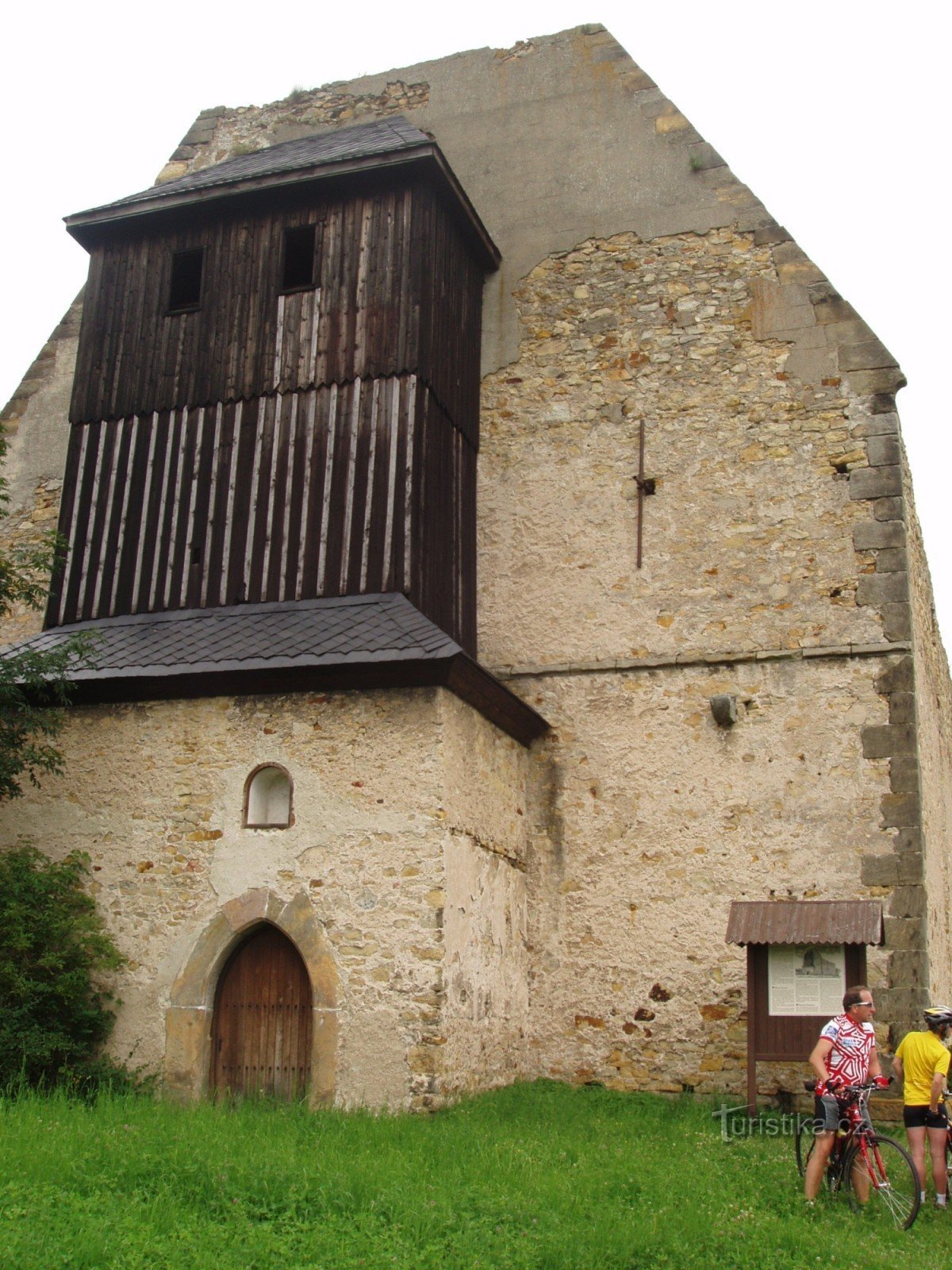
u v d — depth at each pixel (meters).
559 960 12.22
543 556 13.22
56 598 12.39
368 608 11.24
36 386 15.19
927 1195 8.08
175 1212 6.65
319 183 12.52
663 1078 11.70
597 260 13.88
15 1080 9.75
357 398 11.99
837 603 12.23
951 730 15.54
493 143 14.66
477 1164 7.90
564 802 12.55
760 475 12.77
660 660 12.61
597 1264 6.34
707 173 13.76
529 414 13.61
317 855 10.43
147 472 12.44
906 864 11.46
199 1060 10.32
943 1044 8.22
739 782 12.12
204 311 12.70
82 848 11.05
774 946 10.43
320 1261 6.20
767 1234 6.89
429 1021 9.88
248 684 10.84
